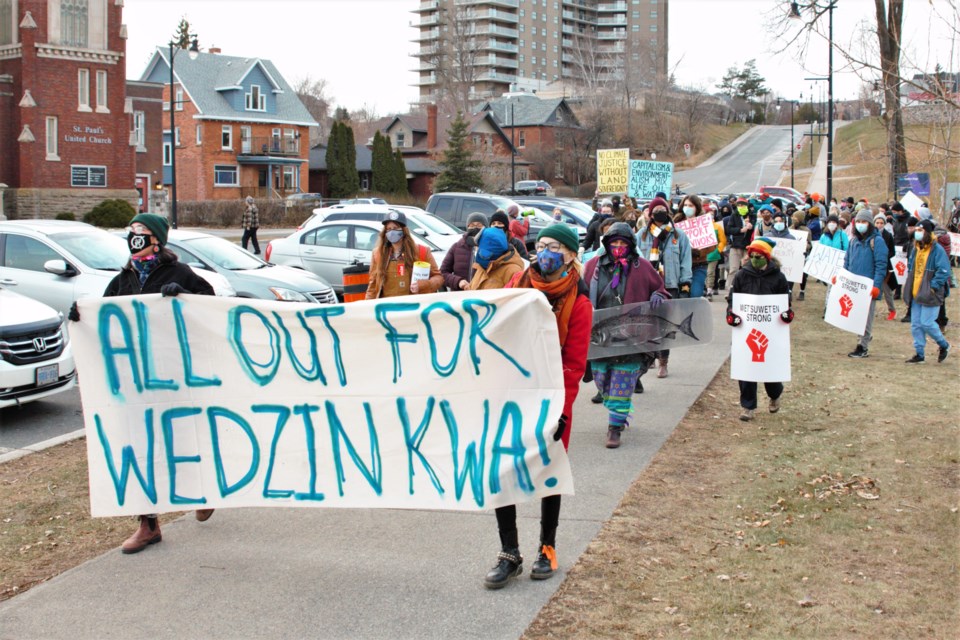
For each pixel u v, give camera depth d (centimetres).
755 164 9750
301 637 439
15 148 4672
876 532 578
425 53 15775
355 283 981
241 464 534
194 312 531
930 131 1259
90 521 615
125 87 4962
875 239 1212
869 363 1199
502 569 490
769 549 548
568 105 9562
